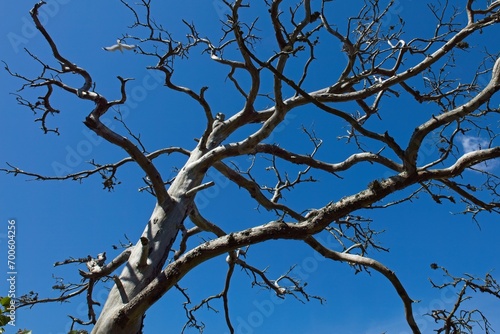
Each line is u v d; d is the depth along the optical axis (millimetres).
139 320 5070
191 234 8984
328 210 4430
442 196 6465
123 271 5848
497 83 4766
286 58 6703
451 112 4664
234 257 8586
